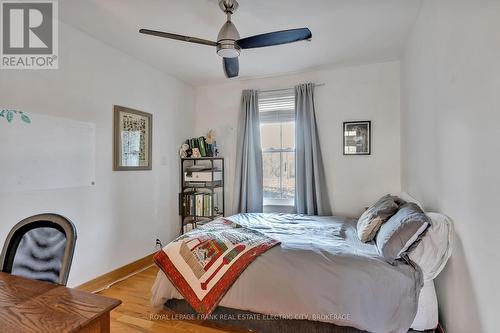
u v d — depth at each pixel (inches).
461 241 57.5
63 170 93.3
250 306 70.4
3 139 78.0
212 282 74.4
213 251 78.6
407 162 112.2
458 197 58.7
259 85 153.3
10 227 79.0
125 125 118.2
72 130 96.3
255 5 83.7
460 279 58.6
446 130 65.4
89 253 102.4
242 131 151.4
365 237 84.4
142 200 128.2
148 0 81.2
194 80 156.3
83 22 93.5
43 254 50.6
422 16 84.7
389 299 63.5
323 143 140.0
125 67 118.9
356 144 134.1
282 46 112.4
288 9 86.1
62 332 32.0
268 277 70.6
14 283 44.8
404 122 117.6
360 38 106.3
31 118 84.5
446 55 64.6
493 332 44.0
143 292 100.6
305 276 68.2
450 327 65.5
